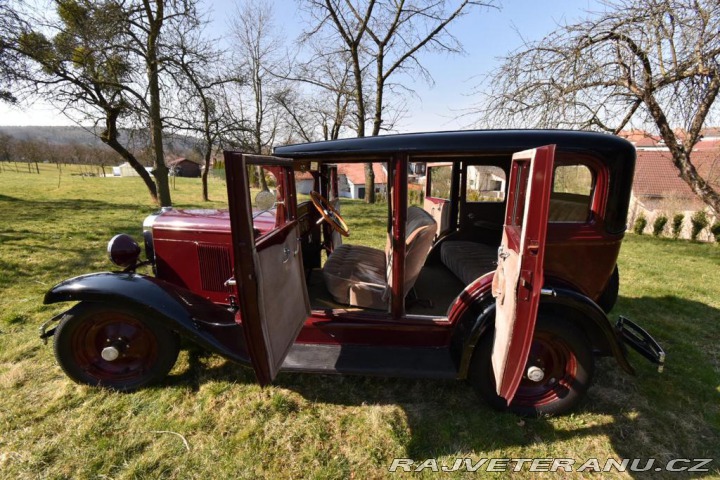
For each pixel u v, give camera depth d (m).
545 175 1.66
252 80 17.27
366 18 12.06
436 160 3.24
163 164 9.62
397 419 2.37
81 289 2.30
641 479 1.99
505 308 1.99
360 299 2.75
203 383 2.65
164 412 2.38
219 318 2.55
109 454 2.04
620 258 6.74
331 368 2.39
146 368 2.55
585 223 2.28
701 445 2.21
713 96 5.93
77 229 8.09
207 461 2.03
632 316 3.99
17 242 6.62
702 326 3.78
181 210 3.31
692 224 9.09
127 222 9.32
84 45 8.17
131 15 8.40
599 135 2.24
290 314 2.31
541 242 1.72
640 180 14.24
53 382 2.62
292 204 2.51
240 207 1.71
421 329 2.56
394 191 2.33
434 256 4.07
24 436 2.14
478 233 3.92
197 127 10.87
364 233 8.15
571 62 6.12
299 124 18.92
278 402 2.47
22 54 8.77
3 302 3.90
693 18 5.46
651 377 2.86
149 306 2.32
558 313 2.26
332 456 2.10
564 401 2.37
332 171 3.66
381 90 13.18
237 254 1.76
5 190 17.02
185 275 2.95
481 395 2.40
